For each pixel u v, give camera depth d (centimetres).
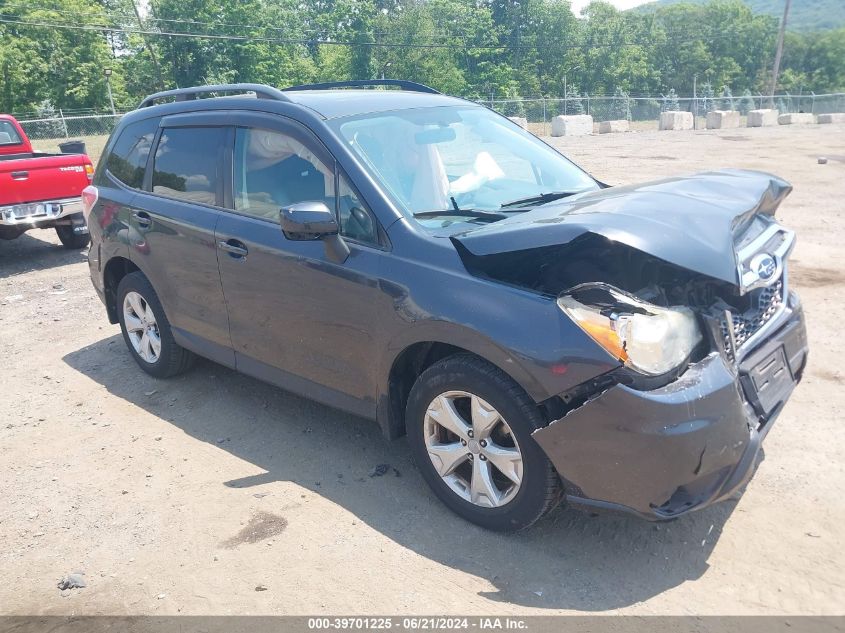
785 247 350
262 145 412
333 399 389
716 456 279
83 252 996
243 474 398
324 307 370
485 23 7338
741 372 304
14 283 839
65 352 602
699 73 9250
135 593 308
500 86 6962
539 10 8088
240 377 529
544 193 404
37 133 3134
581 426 283
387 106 417
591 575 304
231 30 5419
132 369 556
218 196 436
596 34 8344
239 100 438
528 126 3794
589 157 1973
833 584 290
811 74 10106
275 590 304
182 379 530
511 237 298
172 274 468
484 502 329
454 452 335
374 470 395
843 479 360
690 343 290
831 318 586
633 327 275
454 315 312
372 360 356
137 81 5534
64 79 5069
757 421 305
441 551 324
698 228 294
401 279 333
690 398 273
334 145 373
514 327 295
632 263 318
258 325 415
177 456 421
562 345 284
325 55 6450
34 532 355
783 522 330
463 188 383
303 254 375
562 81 8200
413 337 329
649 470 276
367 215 354
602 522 338
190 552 333
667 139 2675
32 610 301
